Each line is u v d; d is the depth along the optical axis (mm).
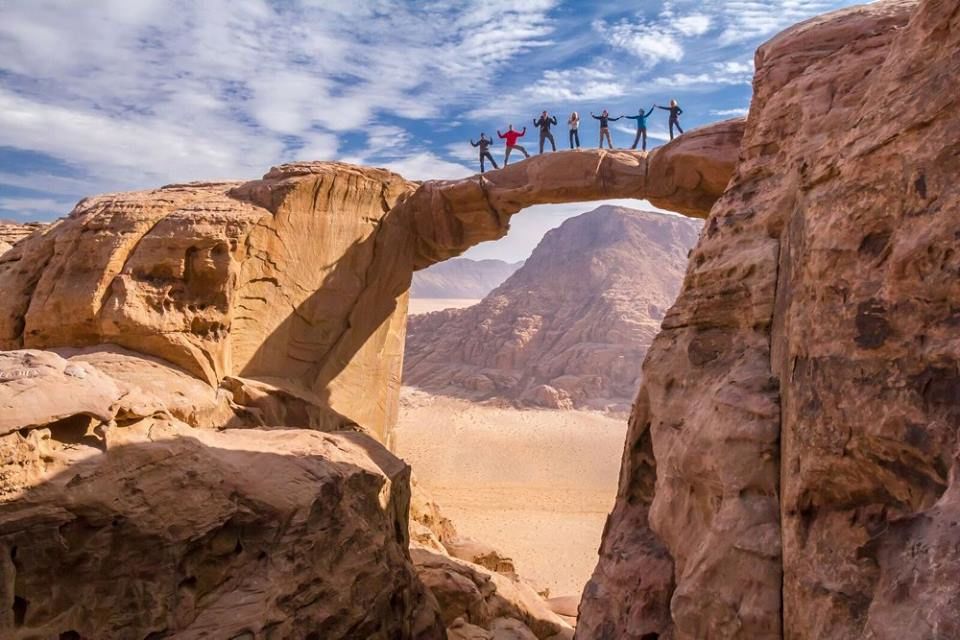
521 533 26016
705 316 8016
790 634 5230
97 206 14539
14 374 7707
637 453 9031
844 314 5387
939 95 5070
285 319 15961
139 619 7715
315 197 16312
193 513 8336
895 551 4188
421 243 19953
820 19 9844
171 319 13344
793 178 7883
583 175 17016
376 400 19531
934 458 4371
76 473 7531
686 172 15711
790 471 5629
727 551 5938
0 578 6777
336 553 9695
